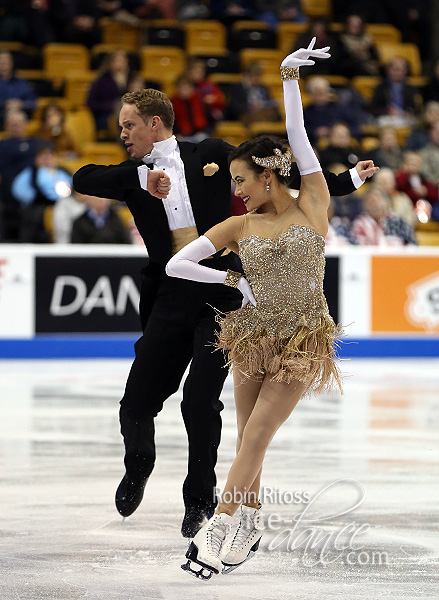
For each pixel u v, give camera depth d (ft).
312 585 27.81
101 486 40.01
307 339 27.94
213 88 103.91
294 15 122.21
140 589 27.30
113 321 84.84
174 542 32.30
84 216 85.10
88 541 32.24
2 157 88.89
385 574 28.84
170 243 32.65
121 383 70.74
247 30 118.11
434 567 29.58
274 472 42.39
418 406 62.80
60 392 66.08
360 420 57.11
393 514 35.88
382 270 88.63
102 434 51.37
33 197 87.30
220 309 32.60
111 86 101.96
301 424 55.57
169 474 42.34
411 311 89.66
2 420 55.26
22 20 112.37
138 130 32.50
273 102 106.42
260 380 29.04
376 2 127.24
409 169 96.27
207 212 32.65
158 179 30.04
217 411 31.99
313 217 28.53
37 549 31.22
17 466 43.57
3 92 102.47
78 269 83.82
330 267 87.45
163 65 112.57
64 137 94.32
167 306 32.89
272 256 28.12
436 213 99.30
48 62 111.45
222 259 32.86
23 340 82.89
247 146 28.58
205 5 121.39
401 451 47.70
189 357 33.65
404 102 113.91
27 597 26.32
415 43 128.67
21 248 82.53
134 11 118.32
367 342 88.63
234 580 28.35
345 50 116.57
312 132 103.91
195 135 99.91
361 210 90.58
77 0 114.52
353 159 94.12
